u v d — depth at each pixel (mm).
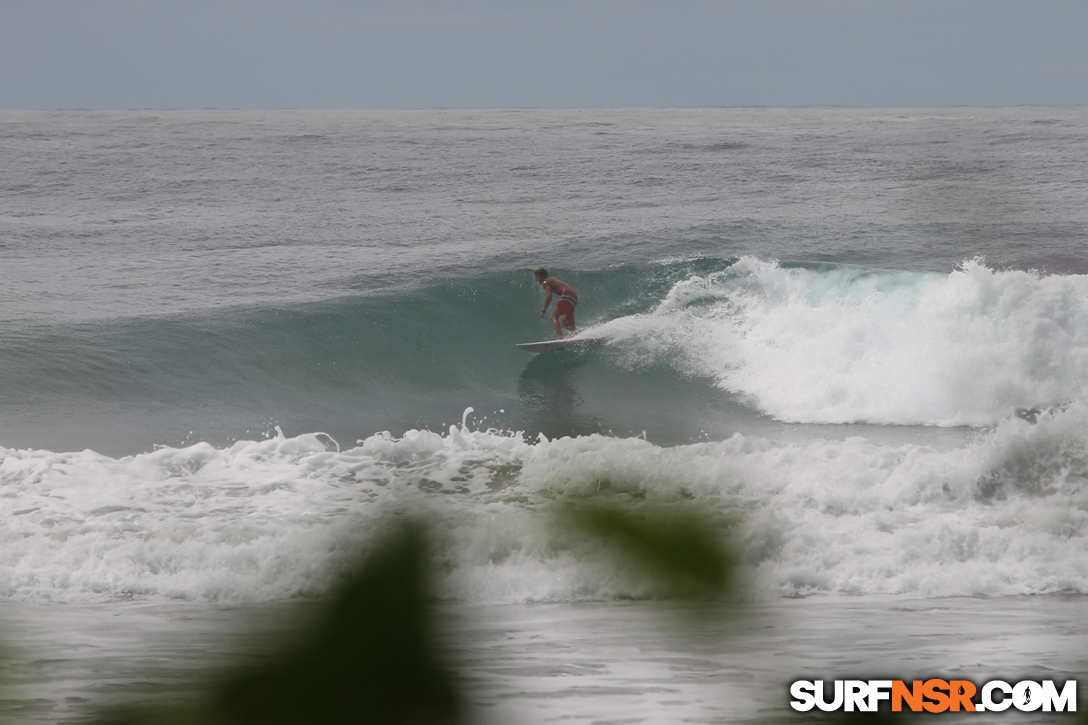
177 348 58844
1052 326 54844
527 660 17266
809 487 31703
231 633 19406
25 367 54219
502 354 65188
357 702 6023
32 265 80312
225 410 52500
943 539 27922
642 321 65938
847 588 25438
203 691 6500
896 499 31297
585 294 70812
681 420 52500
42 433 45812
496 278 71938
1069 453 32656
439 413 54594
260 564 25891
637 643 18656
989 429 50250
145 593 25109
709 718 14047
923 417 52906
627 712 14273
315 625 6023
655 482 7141
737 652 17906
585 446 35562
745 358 60938
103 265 80750
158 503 31453
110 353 57250
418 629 6020
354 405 55844
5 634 19703
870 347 57844
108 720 7945
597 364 62250
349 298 68062
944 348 55688
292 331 62719
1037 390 53625
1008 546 27641
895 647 18562
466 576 24000
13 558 26953
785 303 65438
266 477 34125
